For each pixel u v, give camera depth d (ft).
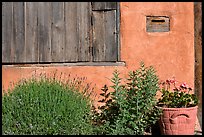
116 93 17.19
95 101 18.80
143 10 18.62
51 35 18.90
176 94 17.35
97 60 18.90
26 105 16.57
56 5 18.85
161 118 16.94
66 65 18.97
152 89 17.21
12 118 16.42
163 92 17.49
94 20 18.88
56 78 18.92
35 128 16.07
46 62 18.98
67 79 18.92
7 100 16.96
